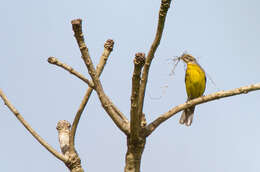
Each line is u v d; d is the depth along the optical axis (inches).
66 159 364.8
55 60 351.3
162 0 320.2
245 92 379.6
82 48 333.1
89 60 339.6
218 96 382.0
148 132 364.8
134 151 358.9
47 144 365.4
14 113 358.9
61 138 409.4
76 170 366.0
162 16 325.7
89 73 346.3
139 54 315.6
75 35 329.4
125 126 358.0
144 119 394.0
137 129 349.4
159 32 336.8
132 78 328.5
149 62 351.3
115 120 354.3
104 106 352.2
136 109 338.6
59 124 425.1
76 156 369.7
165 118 374.0
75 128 376.5
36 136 356.2
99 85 350.3
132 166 358.6
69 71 354.0
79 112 373.7
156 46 345.1
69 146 374.0
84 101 371.6
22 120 361.4
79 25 322.0
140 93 352.5
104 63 383.6
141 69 322.3
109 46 386.0
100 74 380.5
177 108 382.3
